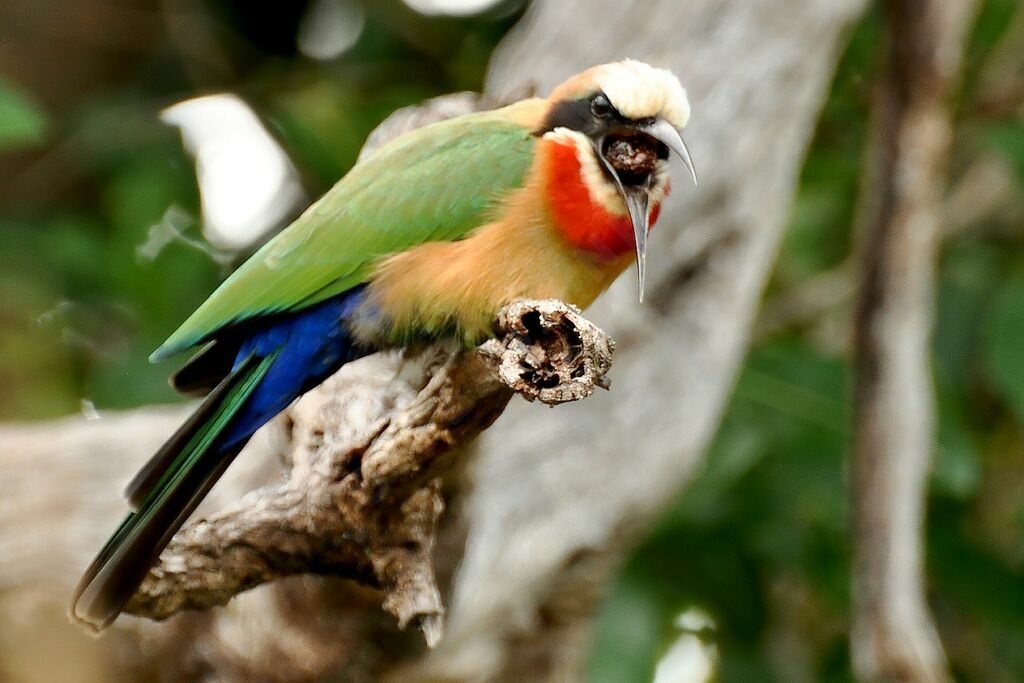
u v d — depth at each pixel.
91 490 11.16
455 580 8.20
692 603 12.45
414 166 8.55
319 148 12.76
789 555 12.39
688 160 8.38
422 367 8.53
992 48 13.40
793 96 11.79
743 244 11.52
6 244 12.97
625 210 8.39
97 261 13.09
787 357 11.97
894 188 11.18
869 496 11.05
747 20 11.64
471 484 7.79
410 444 6.89
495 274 8.31
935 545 12.34
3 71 14.28
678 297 11.32
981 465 13.11
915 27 11.00
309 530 7.27
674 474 11.20
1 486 11.16
